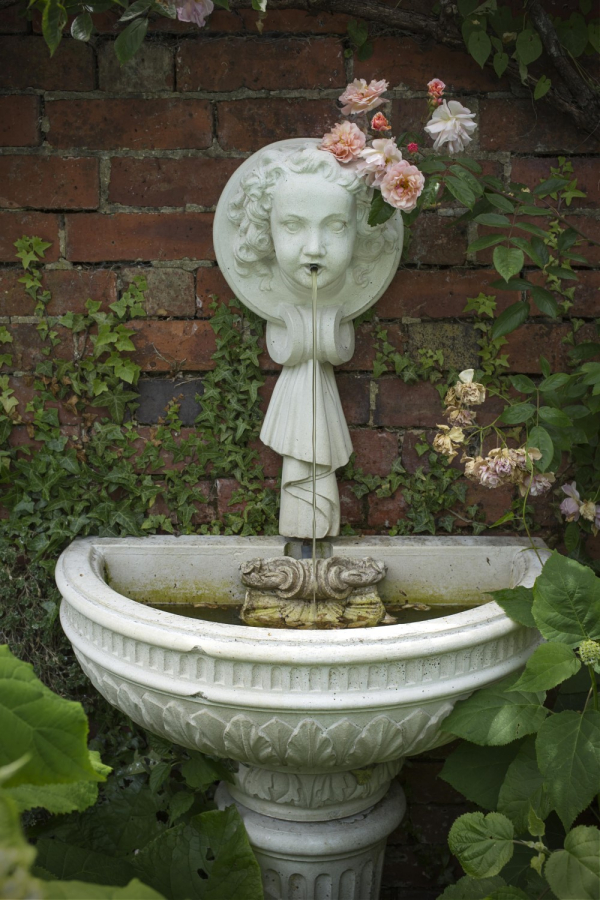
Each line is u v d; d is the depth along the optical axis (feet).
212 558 5.88
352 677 4.13
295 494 5.74
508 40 5.70
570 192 5.98
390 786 5.69
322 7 5.72
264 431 5.79
